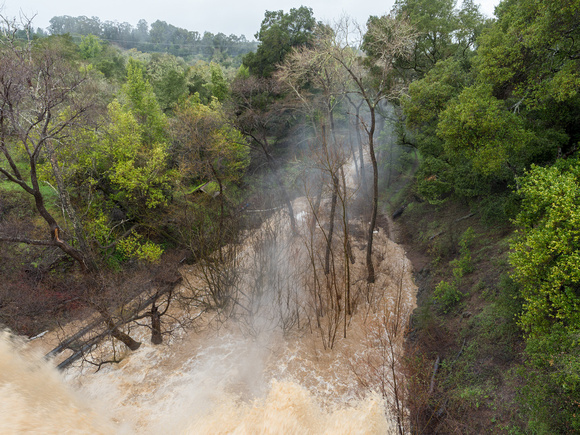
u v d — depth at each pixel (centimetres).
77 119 1708
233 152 2827
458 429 1191
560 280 936
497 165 1496
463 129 1591
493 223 2108
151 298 1805
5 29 1372
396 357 1616
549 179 1043
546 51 1480
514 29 1534
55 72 1647
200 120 2527
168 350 1753
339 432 1218
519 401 1156
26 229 2109
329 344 1719
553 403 1038
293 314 1814
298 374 1572
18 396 888
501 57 1537
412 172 3531
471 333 1555
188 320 1939
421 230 2647
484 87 1616
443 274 2084
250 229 2569
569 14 1282
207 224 2555
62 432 877
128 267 2241
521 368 1194
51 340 1700
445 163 2242
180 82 4144
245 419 1293
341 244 2520
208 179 3027
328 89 2417
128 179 2183
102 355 1708
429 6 2722
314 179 2722
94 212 2247
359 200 3189
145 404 1440
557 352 990
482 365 1386
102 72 4534
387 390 1434
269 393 1380
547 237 955
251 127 2784
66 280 1995
